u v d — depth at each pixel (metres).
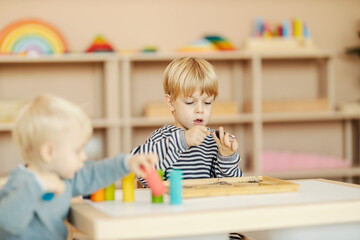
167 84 1.63
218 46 3.71
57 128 1.00
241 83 3.97
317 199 1.06
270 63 4.04
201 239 1.04
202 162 1.57
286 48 3.76
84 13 3.76
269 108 3.70
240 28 3.96
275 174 3.65
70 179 1.11
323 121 4.14
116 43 3.81
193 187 1.16
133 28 3.83
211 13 3.93
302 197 1.09
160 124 3.57
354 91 4.15
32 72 3.72
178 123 1.63
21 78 3.71
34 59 3.39
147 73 3.88
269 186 1.15
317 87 4.10
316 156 3.88
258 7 3.98
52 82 3.75
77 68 3.78
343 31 4.13
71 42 3.74
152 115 3.55
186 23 3.90
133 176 1.12
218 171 1.55
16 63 3.70
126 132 3.49
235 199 1.07
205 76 1.56
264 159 3.80
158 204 1.05
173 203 1.03
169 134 1.60
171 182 1.03
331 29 4.11
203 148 1.58
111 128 3.49
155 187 1.06
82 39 3.76
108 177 1.11
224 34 3.94
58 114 1.01
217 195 1.11
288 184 1.19
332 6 4.10
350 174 3.78
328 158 3.87
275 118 3.67
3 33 3.49
